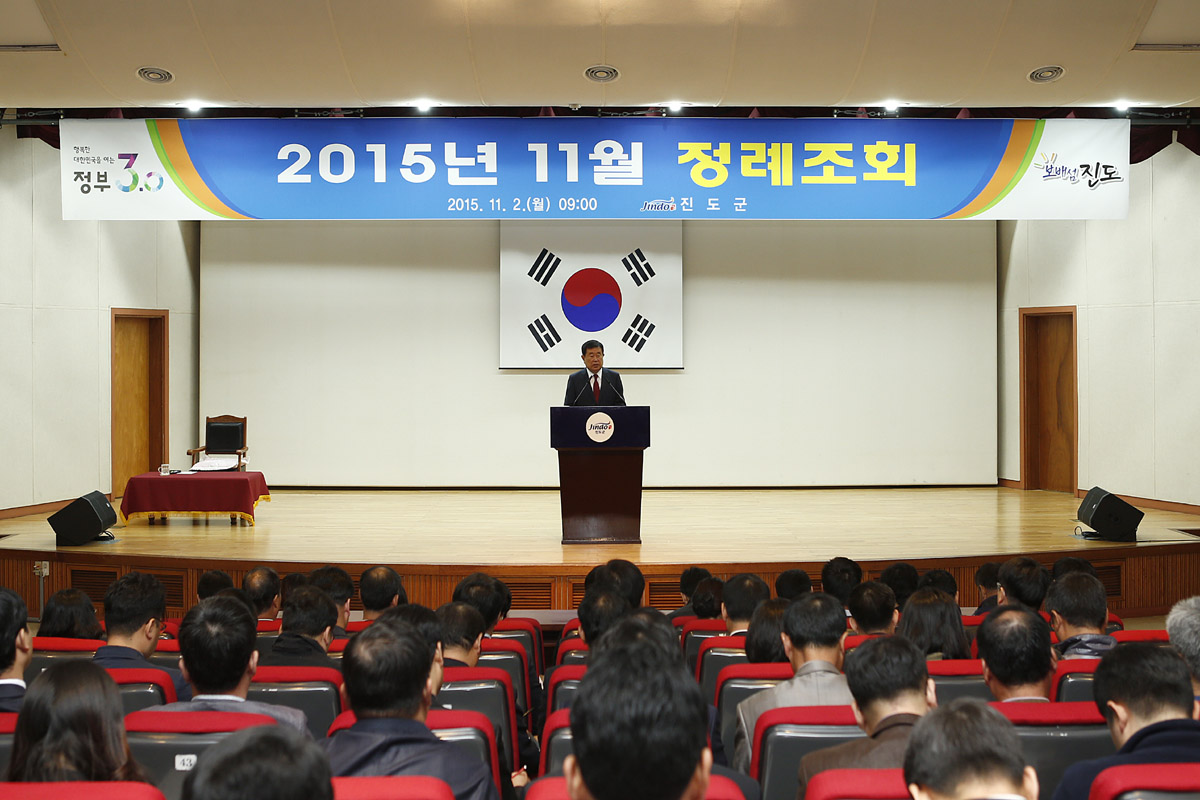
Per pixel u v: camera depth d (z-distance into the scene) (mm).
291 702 2559
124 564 7137
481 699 2635
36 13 6301
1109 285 10398
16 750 1718
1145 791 1434
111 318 10531
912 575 4574
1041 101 7066
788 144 7703
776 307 11547
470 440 11461
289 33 6469
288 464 11438
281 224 11445
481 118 7672
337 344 11453
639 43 6543
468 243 11461
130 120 7648
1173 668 1817
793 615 2658
